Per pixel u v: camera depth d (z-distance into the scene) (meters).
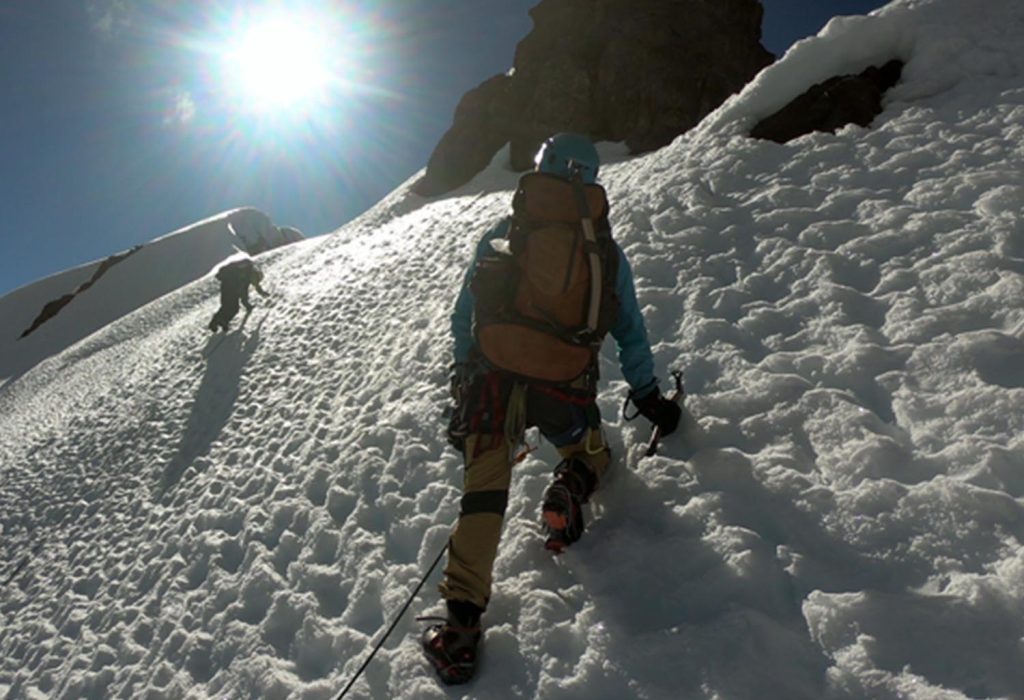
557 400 2.38
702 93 15.99
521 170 17.36
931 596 1.87
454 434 2.42
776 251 4.02
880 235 3.72
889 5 5.99
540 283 2.27
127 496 6.59
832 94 5.50
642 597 2.28
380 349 6.54
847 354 2.98
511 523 2.96
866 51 5.78
